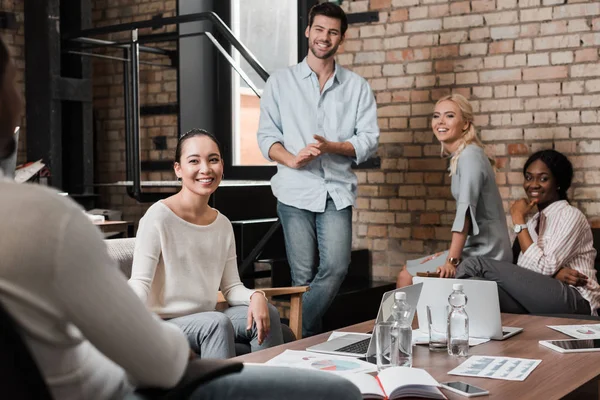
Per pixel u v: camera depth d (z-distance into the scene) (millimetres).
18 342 1240
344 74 4469
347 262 4363
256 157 6461
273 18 6316
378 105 5754
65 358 1378
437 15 5488
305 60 4461
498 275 4121
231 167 6531
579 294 4125
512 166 5250
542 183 4355
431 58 5523
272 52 6340
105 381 1492
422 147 5586
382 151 5750
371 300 5285
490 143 5324
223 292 3305
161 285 3094
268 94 4500
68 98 5996
